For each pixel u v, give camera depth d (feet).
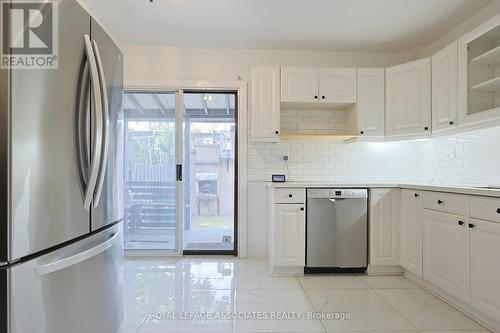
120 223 5.39
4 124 2.78
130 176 10.77
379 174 10.75
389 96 9.60
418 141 10.74
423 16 8.32
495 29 6.53
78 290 3.84
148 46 10.39
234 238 10.85
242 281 8.17
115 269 5.08
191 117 10.92
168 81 10.41
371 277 8.55
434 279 7.02
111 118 4.86
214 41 10.02
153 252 10.58
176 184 10.68
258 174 10.60
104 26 8.98
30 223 3.01
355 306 6.64
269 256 9.69
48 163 3.24
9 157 2.79
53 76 3.32
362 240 8.68
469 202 5.91
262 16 8.36
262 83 9.73
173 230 10.73
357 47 10.40
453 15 8.28
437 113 8.36
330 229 8.63
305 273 8.82
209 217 11.00
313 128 10.71
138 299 6.99
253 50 10.61
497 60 7.20
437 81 8.36
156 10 8.07
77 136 3.74
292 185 8.58
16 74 2.85
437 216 6.93
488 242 5.45
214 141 10.98
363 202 8.66
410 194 8.09
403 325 5.80
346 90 9.72
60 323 3.47
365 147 10.79
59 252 3.46
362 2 7.64
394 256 8.61
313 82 9.71
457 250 6.25
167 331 5.59
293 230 8.60
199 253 10.78
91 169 3.89
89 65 3.84
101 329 4.51
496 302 5.27
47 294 3.25
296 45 10.27
